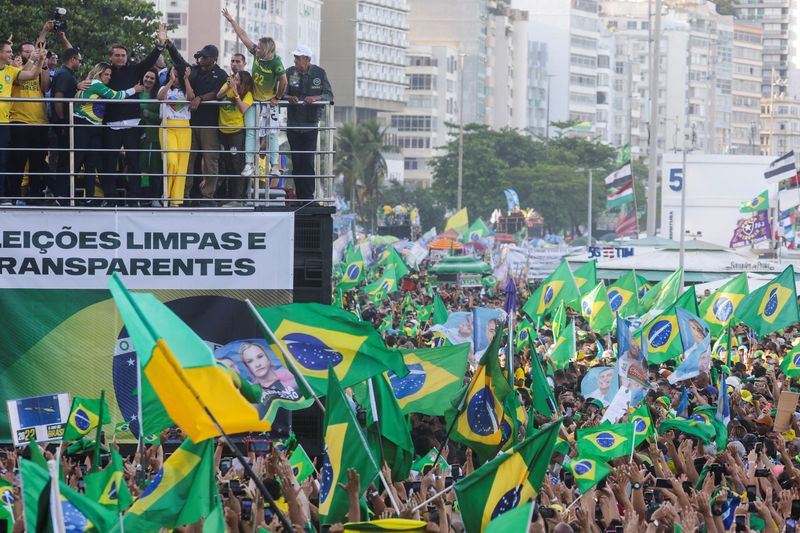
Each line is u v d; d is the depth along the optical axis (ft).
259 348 91.50
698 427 96.17
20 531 61.05
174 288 93.40
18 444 88.63
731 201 354.13
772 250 333.21
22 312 92.63
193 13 605.31
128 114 97.30
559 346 138.41
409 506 68.33
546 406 104.42
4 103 96.58
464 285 304.09
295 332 84.84
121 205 98.17
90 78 101.04
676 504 69.00
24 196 97.40
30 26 226.79
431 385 93.66
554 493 75.77
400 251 363.76
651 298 190.08
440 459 87.76
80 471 77.82
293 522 64.34
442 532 62.13
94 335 92.79
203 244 93.50
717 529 66.85
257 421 57.16
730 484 78.38
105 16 242.58
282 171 108.06
